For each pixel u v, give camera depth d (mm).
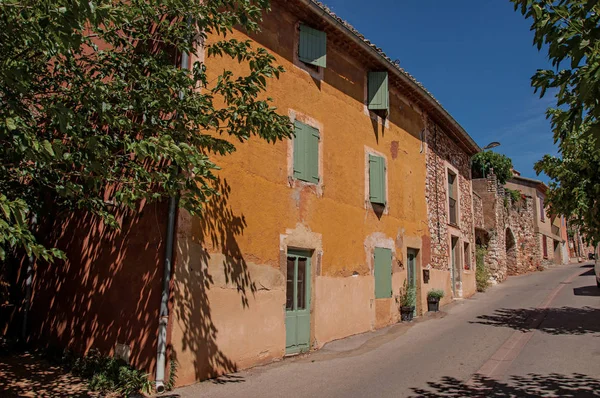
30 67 5188
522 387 5930
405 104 13078
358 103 10836
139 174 5293
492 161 25656
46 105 4254
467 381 6316
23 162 4883
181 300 6215
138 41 7172
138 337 6297
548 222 34188
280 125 5973
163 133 5375
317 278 8938
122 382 5926
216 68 7266
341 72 10344
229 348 6887
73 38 3662
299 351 8336
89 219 7625
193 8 5691
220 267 6867
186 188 5055
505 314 12453
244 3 5727
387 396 5766
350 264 9977
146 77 5633
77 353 7086
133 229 6793
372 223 10914
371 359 7859
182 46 6125
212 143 5699
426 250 13570
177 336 6105
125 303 6625
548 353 7750
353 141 10477
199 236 6598
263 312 7574
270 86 8312
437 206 14641
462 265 16516
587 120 4031
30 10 3623
